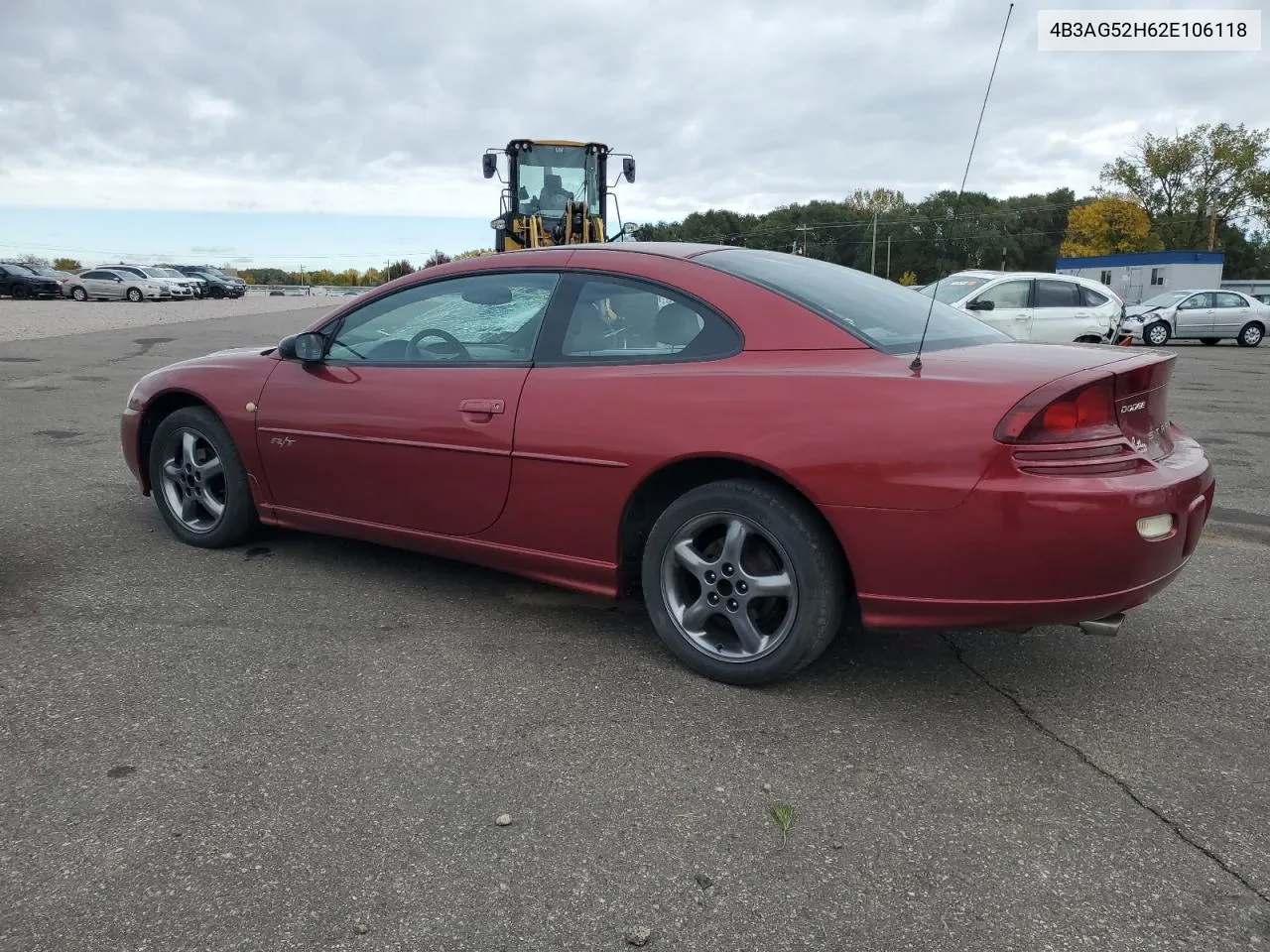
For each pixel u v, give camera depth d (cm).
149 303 3803
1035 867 219
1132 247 6525
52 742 266
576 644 346
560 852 222
